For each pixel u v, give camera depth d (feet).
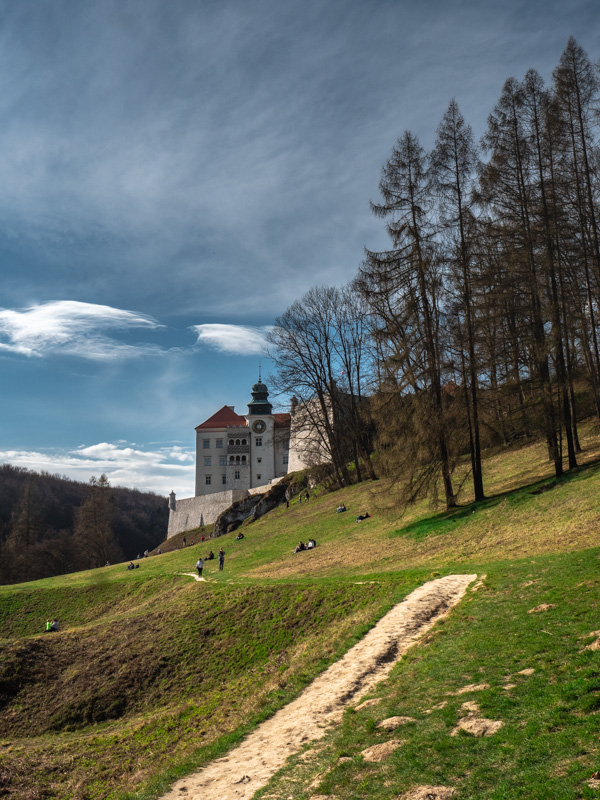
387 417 133.59
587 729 31.76
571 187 123.54
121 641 127.34
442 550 110.63
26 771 68.74
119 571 230.48
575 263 126.72
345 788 33.81
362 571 116.37
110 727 95.09
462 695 42.01
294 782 37.32
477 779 30.45
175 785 43.86
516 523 107.45
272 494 275.39
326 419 241.96
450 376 131.95
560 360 119.24
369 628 71.05
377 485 204.64
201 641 114.21
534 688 39.17
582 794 26.30
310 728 46.98
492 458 173.68
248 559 175.01
